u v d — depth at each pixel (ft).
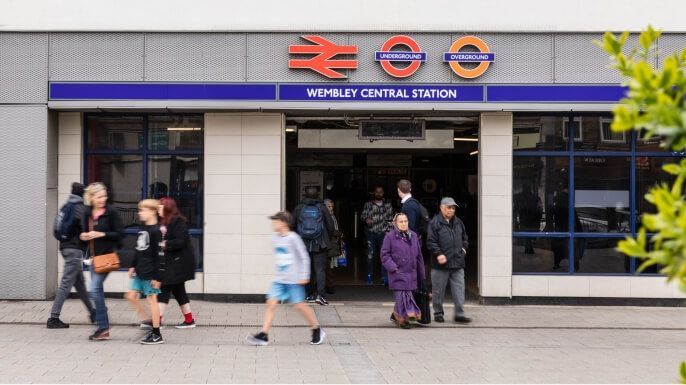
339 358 27.76
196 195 41.16
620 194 41.04
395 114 41.68
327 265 43.68
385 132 42.09
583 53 40.09
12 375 24.21
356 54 39.73
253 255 40.19
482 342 31.42
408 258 33.83
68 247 32.35
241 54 39.78
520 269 40.81
